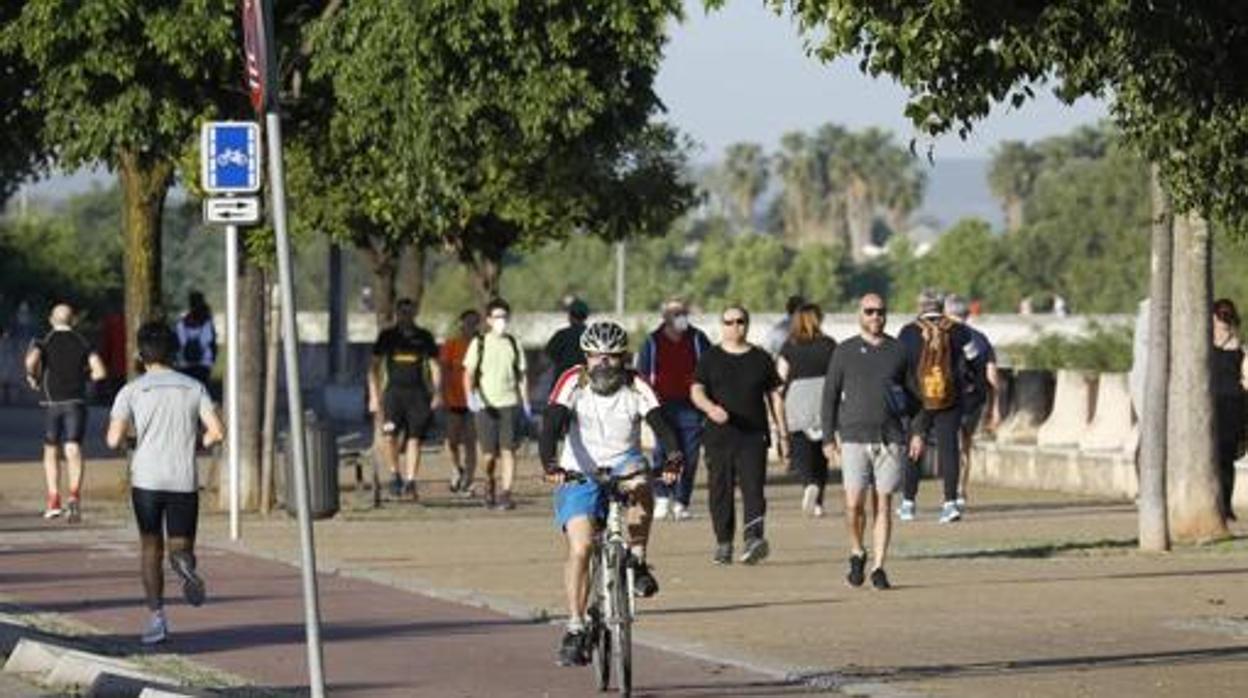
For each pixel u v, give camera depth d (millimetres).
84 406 60875
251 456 62250
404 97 56750
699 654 35250
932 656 34781
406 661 34812
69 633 38531
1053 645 36031
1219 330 55094
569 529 31344
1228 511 55688
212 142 52156
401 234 84750
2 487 72312
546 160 68562
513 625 39250
